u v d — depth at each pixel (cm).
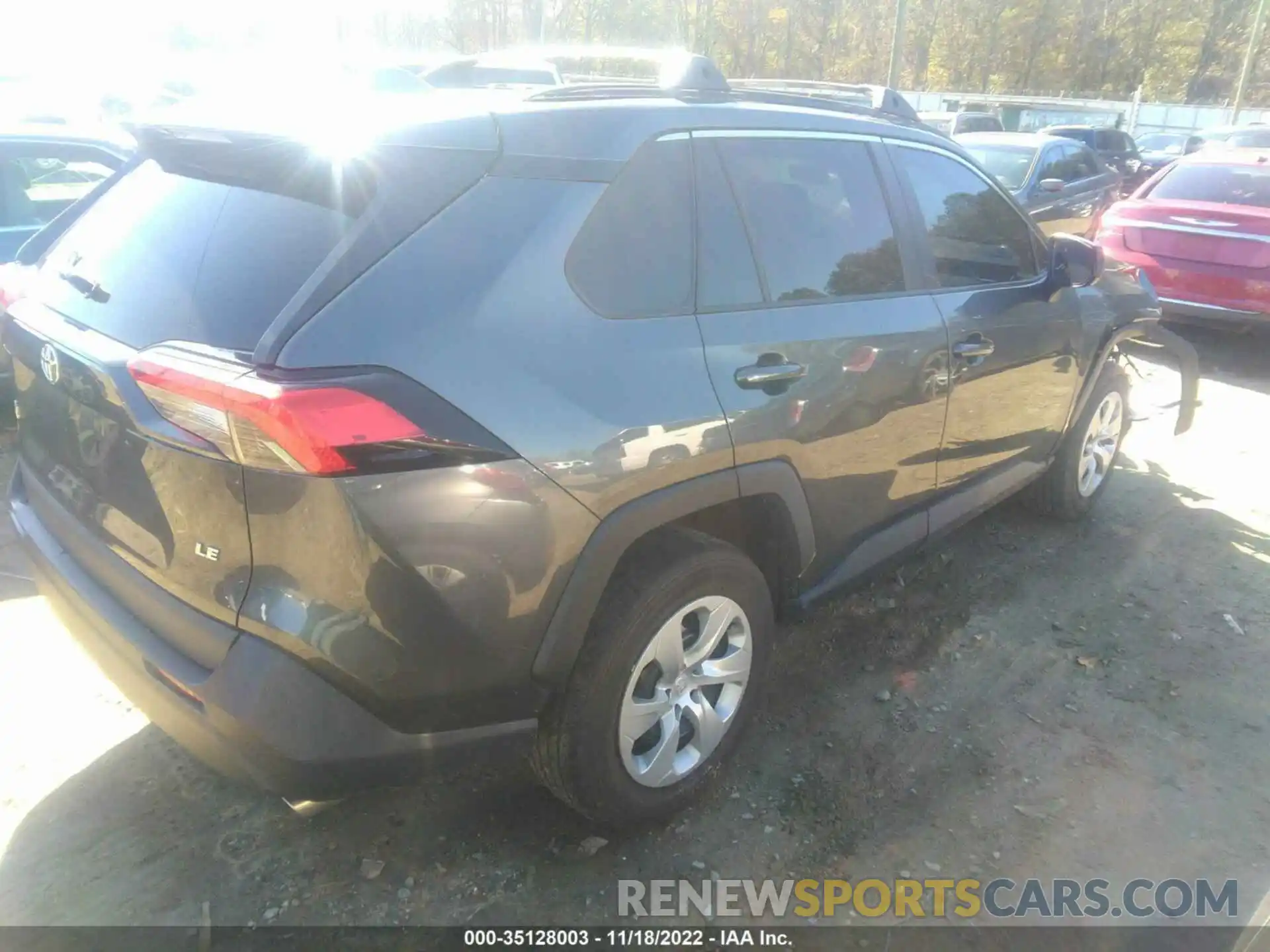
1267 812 276
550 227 214
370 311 188
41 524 250
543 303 210
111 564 221
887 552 321
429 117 217
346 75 285
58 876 238
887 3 4394
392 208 200
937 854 257
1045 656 350
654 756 248
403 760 203
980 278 354
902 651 351
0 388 476
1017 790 281
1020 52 4975
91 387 212
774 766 287
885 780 283
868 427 289
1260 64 5028
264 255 206
